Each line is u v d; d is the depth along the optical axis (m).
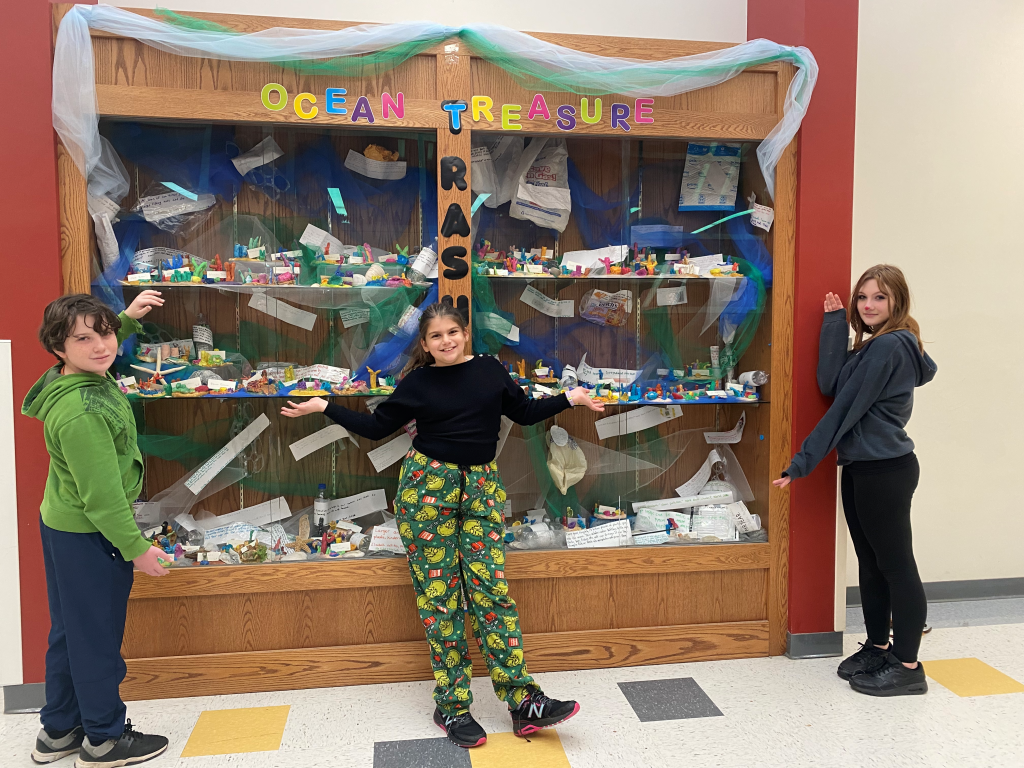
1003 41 2.73
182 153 2.09
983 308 2.80
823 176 2.19
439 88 2.02
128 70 1.89
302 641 2.07
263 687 2.04
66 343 1.52
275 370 2.16
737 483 2.45
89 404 1.52
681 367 2.40
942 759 1.70
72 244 1.90
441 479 1.85
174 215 2.11
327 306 2.16
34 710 1.95
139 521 2.12
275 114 1.96
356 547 2.14
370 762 1.69
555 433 2.32
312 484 2.25
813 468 2.04
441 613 1.85
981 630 2.51
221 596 2.03
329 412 1.87
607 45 2.07
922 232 2.73
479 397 1.88
